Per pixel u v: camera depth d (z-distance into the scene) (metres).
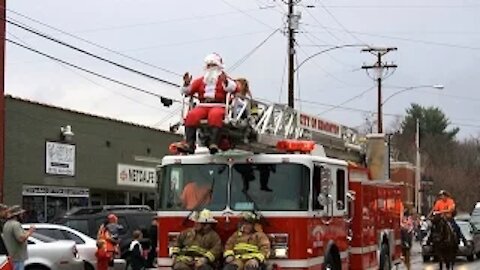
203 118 12.16
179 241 12.41
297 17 32.31
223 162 12.62
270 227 12.23
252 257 11.80
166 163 12.98
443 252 21.39
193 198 12.69
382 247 17.98
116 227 19.67
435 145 106.94
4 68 24.42
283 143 13.12
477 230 32.69
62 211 29.23
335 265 14.00
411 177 67.00
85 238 18.91
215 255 12.19
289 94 32.00
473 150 114.88
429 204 77.88
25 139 27.12
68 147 29.66
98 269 18.44
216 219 12.44
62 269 17.64
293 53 32.22
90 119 31.23
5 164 25.98
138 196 36.03
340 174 14.17
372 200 16.84
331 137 16.73
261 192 12.35
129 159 34.38
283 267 12.10
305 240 12.19
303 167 12.34
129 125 34.38
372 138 18.64
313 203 12.55
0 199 23.84
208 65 12.37
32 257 17.39
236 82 12.37
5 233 13.62
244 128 12.37
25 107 27.14
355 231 15.61
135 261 20.50
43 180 28.12
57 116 28.98
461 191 102.06
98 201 32.66
